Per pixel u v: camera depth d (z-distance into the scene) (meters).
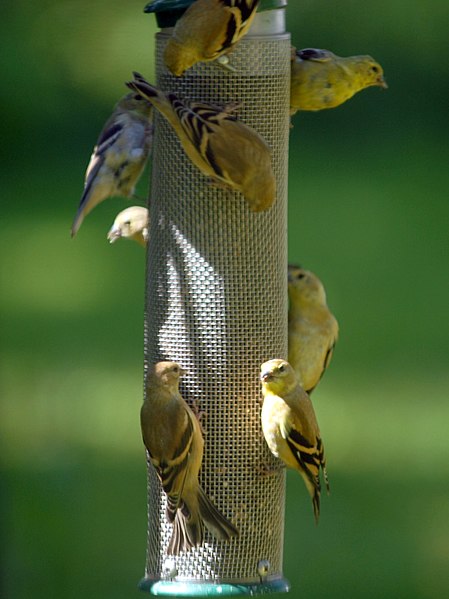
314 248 28.75
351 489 16.34
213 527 8.20
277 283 8.74
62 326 23.73
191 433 8.05
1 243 30.20
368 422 18.58
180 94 8.55
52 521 15.02
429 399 19.55
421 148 35.97
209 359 8.61
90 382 20.23
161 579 8.59
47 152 34.66
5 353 21.95
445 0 35.31
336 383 20.45
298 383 8.41
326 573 14.19
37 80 34.41
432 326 23.64
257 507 8.61
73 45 34.31
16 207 33.53
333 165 35.31
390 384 20.33
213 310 8.61
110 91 34.66
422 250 28.61
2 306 25.14
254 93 8.55
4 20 34.00
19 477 16.27
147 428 8.02
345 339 22.94
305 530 15.12
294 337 9.12
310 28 34.88
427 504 15.77
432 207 32.06
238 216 8.60
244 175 7.88
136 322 24.19
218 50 7.79
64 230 31.70
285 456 8.37
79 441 17.70
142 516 15.23
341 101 9.03
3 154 34.34
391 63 35.84
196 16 7.79
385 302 24.88
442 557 14.49
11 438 17.81
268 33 8.57
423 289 25.80
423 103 36.06
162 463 7.96
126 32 34.19
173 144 8.61
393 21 35.25
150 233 8.85
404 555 14.56
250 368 8.65
